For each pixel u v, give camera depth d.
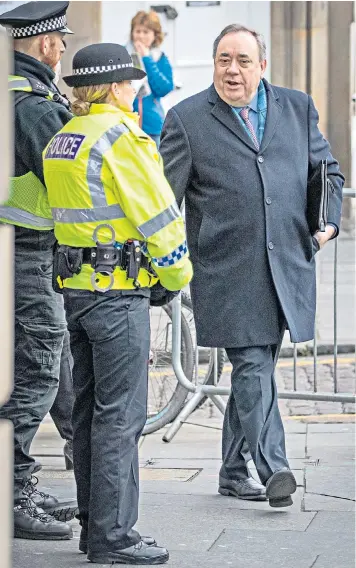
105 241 8.70
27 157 9.52
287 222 10.42
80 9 27.89
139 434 8.97
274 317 10.40
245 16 31.06
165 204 8.63
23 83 9.60
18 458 9.90
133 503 8.96
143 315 8.88
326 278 22.50
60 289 8.98
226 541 9.56
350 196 13.38
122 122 8.73
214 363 13.47
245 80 10.27
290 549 9.35
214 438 13.45
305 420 14.34
